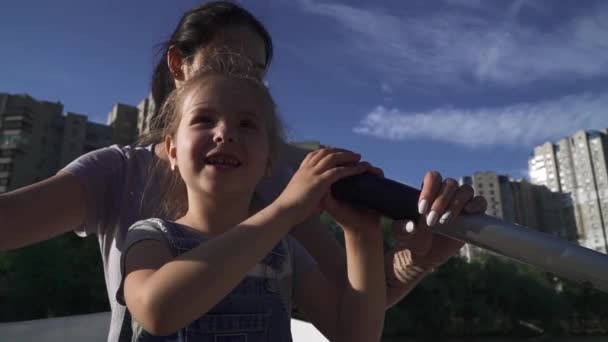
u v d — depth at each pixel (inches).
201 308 27.2
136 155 47.6
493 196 2738.7
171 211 45.4
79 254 1099.3
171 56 62.9
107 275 44.1
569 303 1635.1
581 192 2795.3
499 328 1502.2
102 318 78.3
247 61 51.0
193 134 36.5
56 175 41.6
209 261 27.8
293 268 46.3
